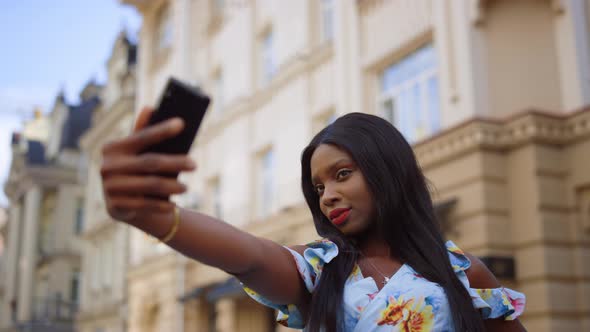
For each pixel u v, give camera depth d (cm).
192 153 1655
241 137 1445
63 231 3034
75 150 3198
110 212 121
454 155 779
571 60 772
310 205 204
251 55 1448
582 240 725
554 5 790
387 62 983
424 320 169
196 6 1778
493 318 192
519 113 741
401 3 951
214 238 144
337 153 187
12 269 3431
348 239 190
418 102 917
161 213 128
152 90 1922
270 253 165
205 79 1658
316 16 1254
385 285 176
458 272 188
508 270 720
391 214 184
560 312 694
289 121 1278
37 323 2828
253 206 1364
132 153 117
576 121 732
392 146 190
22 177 3312
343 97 1053
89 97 3531
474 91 797
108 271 2205
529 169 732
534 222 718
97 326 2200
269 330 1350
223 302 1359
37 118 3919
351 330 171
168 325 1538
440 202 779
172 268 1556
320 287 174
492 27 826
